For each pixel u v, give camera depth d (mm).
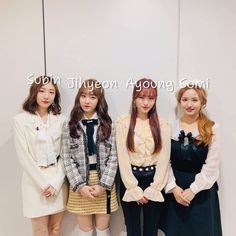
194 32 1858
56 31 1887
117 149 1722
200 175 1660
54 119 1778
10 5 1880
